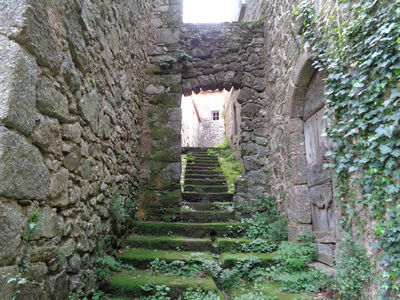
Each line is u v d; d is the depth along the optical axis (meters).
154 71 4.92
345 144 2.25
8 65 1.30
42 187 1.52
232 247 3.42
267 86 4.80
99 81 2.54
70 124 1.93
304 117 3.54
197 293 2.38
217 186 5.54
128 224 3.56
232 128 8.23
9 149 1.25
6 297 1.18
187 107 11.04
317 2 2.88
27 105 1.39
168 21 5.14
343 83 2.23
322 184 2.99
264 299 2.33
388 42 1.79
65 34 1.87
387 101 1.76
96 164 2.46
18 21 1.37
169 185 4.46
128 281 2.49
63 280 1.73
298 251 2.89
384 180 1.81
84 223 2.14
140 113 4.51
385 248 1.80
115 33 3.07
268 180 4.61
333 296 2.28
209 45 5.12
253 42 5.09
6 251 1.21
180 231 3.76
